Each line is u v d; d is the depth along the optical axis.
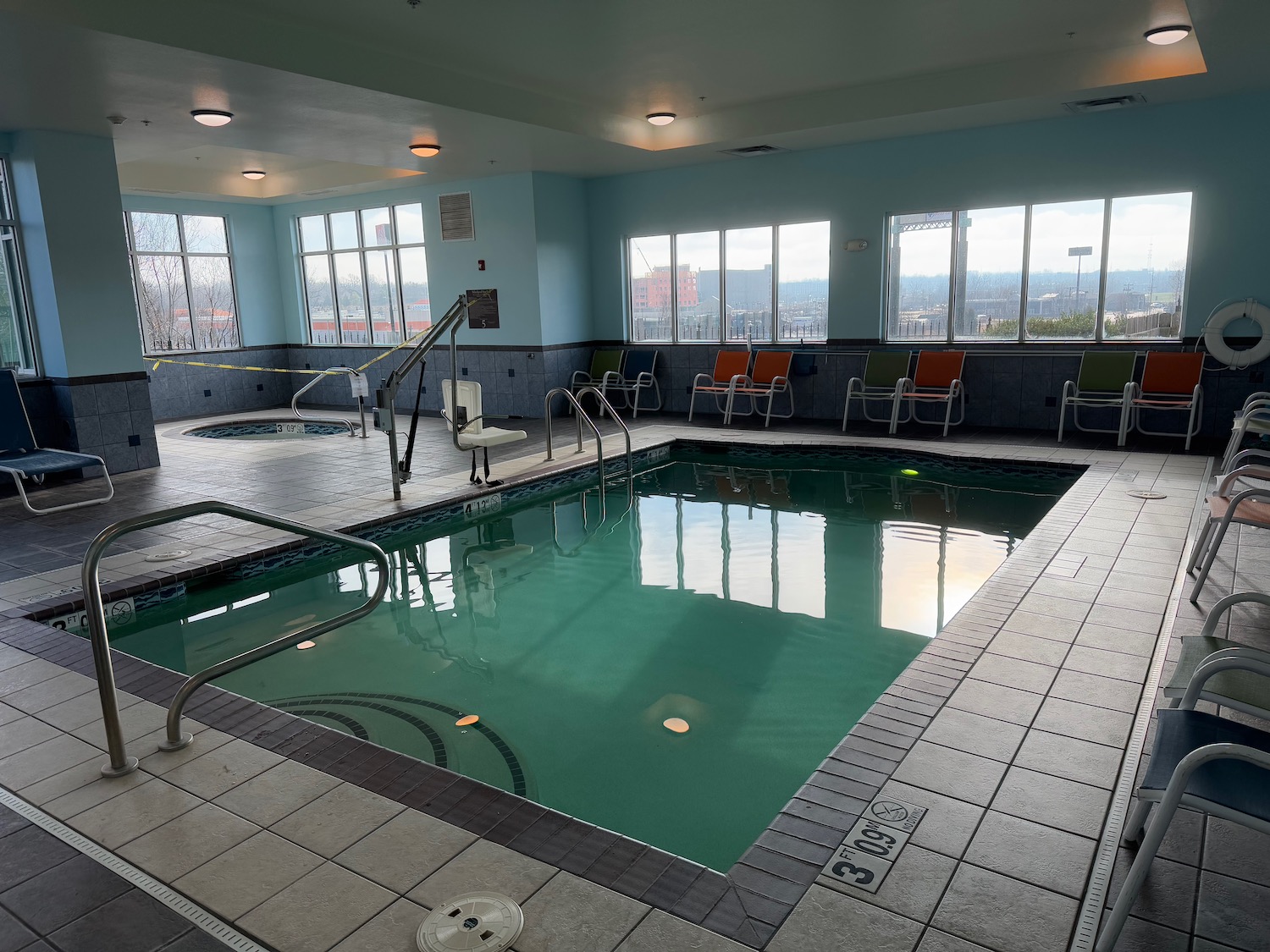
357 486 6.03
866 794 2.16
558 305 9.59
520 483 6.11
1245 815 1.42
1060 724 2.50
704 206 9.09
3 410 5.81
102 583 4.06
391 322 10.88
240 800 2.25
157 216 10.36
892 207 8.05
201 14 4.52
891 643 3.59
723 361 9.05
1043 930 1.68
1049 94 6.18
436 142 7.22
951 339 8.08
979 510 5.55
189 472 6.67
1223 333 6.75
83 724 2.69
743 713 3.02
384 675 3.38
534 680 3.32
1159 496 5.19
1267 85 6.13
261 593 4.39
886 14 4.98
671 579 4.47
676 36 5.26
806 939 1.67
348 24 4.93
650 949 1.66
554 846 2.02
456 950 1.65
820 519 5.49
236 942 1.73
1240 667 1.72
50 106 5.55
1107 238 7.25
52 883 1.93
